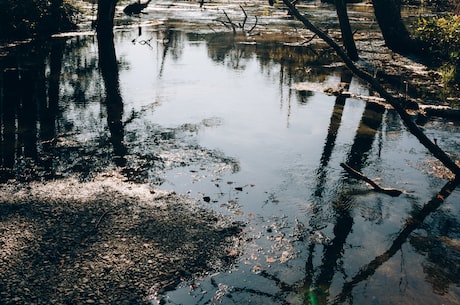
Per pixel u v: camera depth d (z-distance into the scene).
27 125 9.60
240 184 7.00
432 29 17.67
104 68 15.35
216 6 40.34
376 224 5.93
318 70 15.91
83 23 26.19
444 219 6.11
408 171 7.66
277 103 11.66
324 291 4.58
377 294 4.54
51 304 4.26
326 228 5.79
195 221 5.84
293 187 6.95
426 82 14.19
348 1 45.94
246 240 5.44
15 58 16.38
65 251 5.10
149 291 4.50
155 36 23.22
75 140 8.77
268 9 38.38
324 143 8.90
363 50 19.38
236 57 18.06
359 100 12.10
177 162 7.79
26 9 20.25
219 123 9.93
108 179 7.04
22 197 6.37
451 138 9.27
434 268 5.01
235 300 4.42
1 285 4.50
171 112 10.70
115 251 5.12
